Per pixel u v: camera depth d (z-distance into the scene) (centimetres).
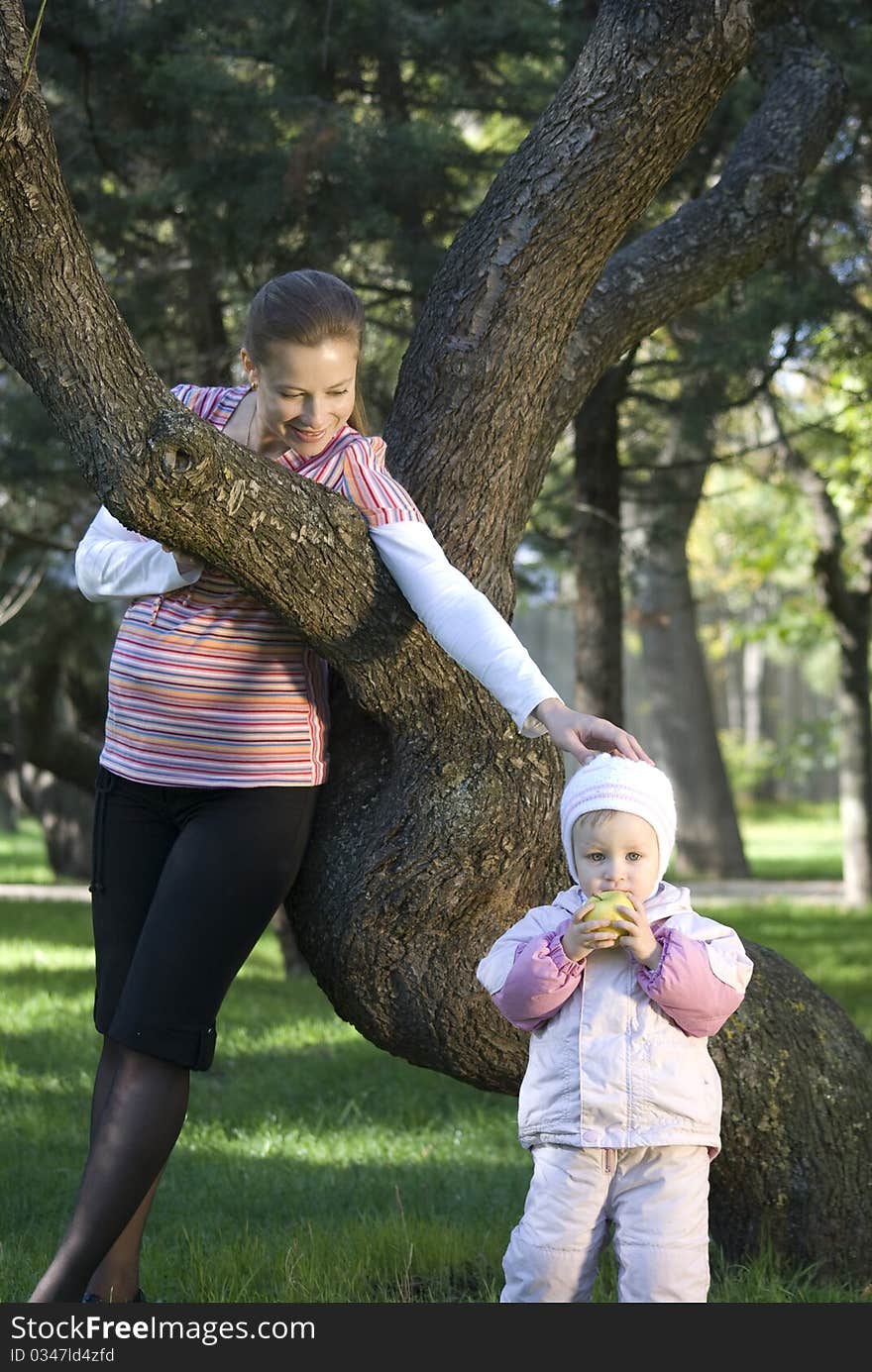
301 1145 544
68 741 1134
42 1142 523
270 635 293
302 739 296
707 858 2105
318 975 332
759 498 2008
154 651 292
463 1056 331
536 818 319
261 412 290
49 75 612
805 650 2078
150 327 743
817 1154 355
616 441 838
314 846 325
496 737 313
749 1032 353
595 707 864
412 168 628
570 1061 277
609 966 281
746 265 402
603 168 323
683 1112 272
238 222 623
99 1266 308
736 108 650
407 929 319
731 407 769
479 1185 473
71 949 1106
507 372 332
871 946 1147
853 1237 359
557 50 646
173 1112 286
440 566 279
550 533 945
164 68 595
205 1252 378
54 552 998
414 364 341
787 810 4259
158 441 253
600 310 378
